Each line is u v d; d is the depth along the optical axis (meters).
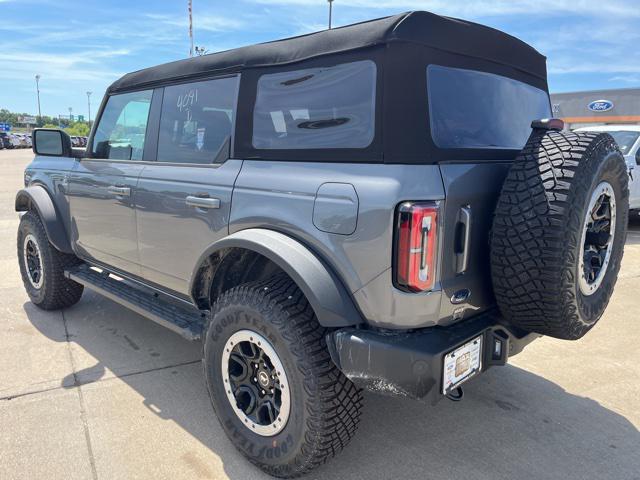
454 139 2.30
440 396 2.11
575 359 3.88
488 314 2.45
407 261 2.02
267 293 2.37
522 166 2.18
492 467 2.62
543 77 3.11
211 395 2.72
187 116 3.11
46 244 4.41
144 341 4.14
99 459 2.64
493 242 2.16
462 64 2.44
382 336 2.15
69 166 4.16
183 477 2.52
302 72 2.48
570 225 2.04
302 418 2.28
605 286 2.52
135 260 3.48
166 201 3.07
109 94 3.87
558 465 2.64
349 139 2.25
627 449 2.78
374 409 3.17
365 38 2.22
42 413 3.04
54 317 4.65
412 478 2.53
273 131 2.59
